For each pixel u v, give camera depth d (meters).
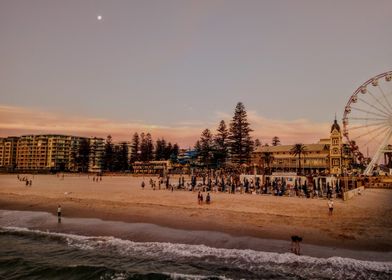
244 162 98.00
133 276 17.34
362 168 113.69
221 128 115.31
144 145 168.50
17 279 17.50
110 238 24.22
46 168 194.88
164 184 72.12
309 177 53.06
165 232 25.22
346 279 16.59
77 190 55.31
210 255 20.20
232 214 30.19
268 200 39.06
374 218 28.14
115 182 85.56
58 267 18.67
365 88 66.81
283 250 20.62
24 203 40.00
